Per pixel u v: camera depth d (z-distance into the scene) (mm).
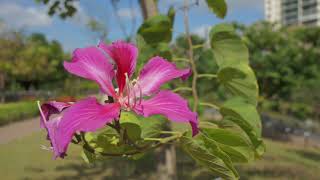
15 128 3555
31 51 6695
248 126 305
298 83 2660
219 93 2107
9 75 7074
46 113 227
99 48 242
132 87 236
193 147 230
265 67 2600
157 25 374
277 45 2664
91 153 250
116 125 225
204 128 252
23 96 7020
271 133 3195
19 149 2244
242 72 328
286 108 3490
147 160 1738
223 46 354
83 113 209
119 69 242
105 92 235
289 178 1609
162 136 272
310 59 2695
